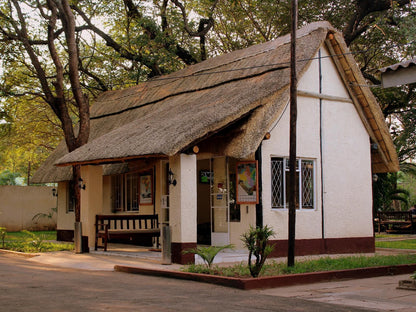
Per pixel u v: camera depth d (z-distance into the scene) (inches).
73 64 697.6
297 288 344.5
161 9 1039.6
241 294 311.1
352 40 995.9
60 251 601.9
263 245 359.3
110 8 1047.6
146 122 610.5
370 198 620.7
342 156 599.5
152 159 588.1
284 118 542.6
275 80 531.5
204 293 310.2
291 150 411.8
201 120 478.9
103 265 466.0
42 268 442.0
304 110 569.0
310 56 546.6
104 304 262.8
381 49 999.0
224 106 507.8
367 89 605.0
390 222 1012.5
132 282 357.1
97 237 593.3
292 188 409.7
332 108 596.1
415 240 804.6
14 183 2018.9
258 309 257.8
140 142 502.0
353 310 261.9
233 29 1135.0
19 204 1074.1
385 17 946.1
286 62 551.8
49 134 1254.9
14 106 1060.5
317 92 580.4
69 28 697.6
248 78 590.6
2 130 1123.3
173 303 269.7
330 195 580.7
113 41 1053.2
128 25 1043.9
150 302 271.7
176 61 1083.3
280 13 1035.9
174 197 465.4
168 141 455.5
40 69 723.4
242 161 531.8
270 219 520.7
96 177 604.7
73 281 357.1
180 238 456.8
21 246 635.5
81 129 697.0
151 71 1064.8
